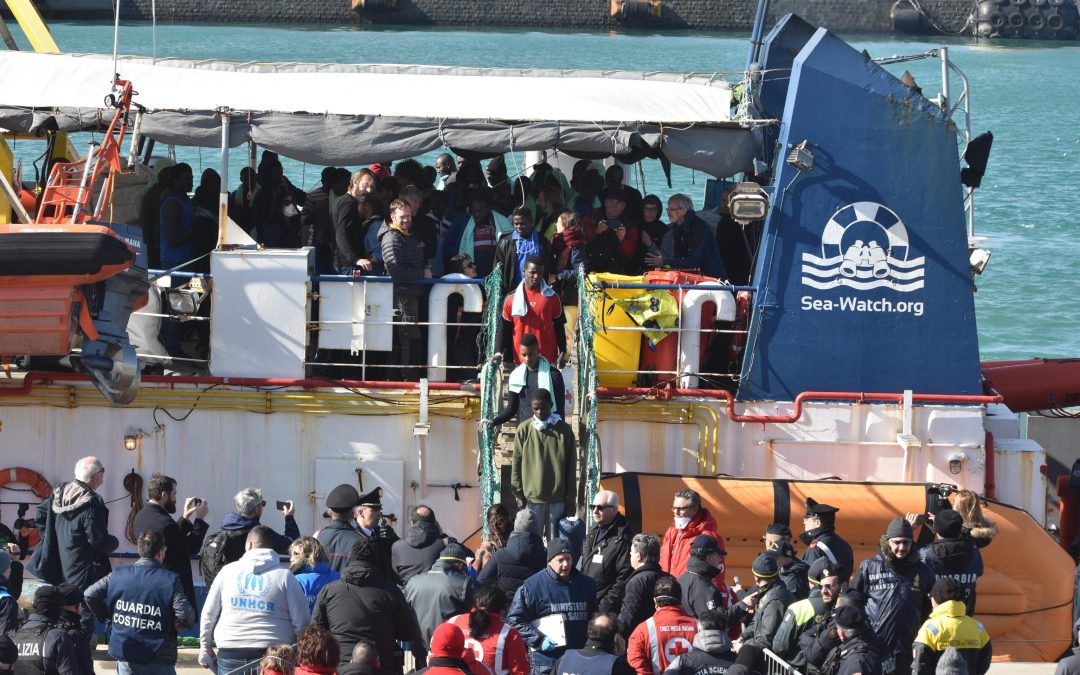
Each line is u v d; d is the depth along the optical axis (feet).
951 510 144.36
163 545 130.31
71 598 136.77
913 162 183.32
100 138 318.04
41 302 156.35
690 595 130.72
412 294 180.55
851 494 179.52
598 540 145.89
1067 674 118.73
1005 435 195.52
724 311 184.14
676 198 195.11
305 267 178.09
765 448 184.34
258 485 179.73
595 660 111.65
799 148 179.93
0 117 180.34
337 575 132.36
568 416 181.68
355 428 179.52
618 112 195.52
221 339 178.60
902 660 132.46
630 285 182.91
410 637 121.39
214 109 179.32
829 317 184.85
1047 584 182.39
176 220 184.65
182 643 173.88
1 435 177.68
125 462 178.91
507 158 266.16
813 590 128.06
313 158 180.45
